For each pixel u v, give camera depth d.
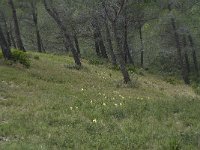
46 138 11.77
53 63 31.31
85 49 65.38
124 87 25.59
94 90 21.16
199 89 36.56
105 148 11.34
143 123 14.13
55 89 19.80
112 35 49.62
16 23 39.84
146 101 18.28
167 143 11.82
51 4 31.75
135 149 11.49
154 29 49.91
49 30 58.88
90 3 37.81
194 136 12.63
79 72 28.53
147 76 40.88
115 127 13.39
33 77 22.38
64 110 15.10
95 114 14.77
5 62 24.48
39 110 15.03
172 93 28.91
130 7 44.53
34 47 69.94
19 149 10.53
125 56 49.75
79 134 12.24
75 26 47.38
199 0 46.25
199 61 62.94
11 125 12.73
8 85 19.27
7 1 37.28
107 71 34.97
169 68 57.09
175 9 45.00
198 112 16.20
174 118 15.30
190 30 44.38
